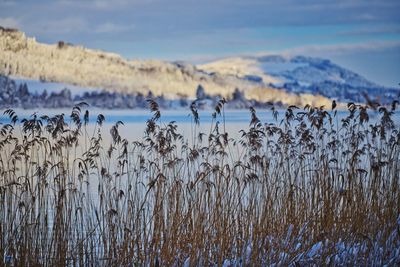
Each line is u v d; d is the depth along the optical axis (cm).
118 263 977
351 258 999
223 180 1112
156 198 1013
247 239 1025
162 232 1026
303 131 1174
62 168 1026
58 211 968
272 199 1102
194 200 1048
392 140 1170
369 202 1138
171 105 15038
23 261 936
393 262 1003
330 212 1095
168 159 1093
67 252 980
